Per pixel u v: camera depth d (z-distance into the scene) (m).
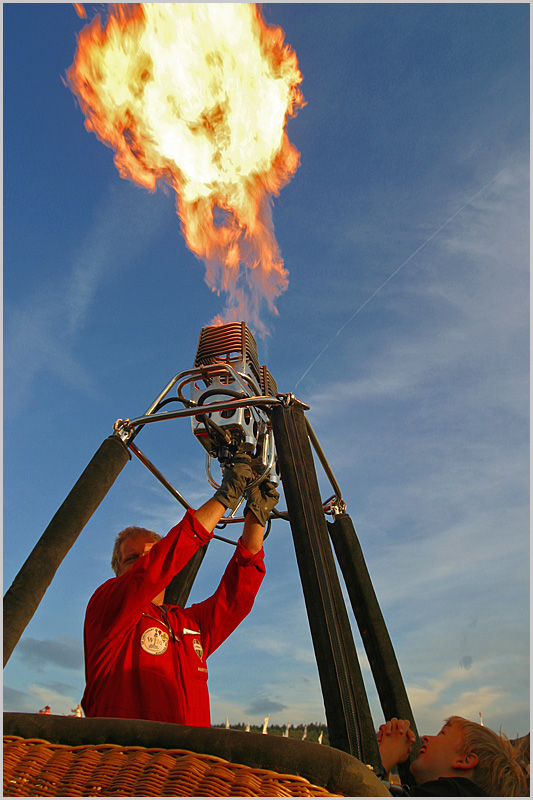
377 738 2.87
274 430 2.88
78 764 1.56
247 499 3.54
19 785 1.55
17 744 1.62
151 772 1.49
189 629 3.46
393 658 3.23
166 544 3.02
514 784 2.22
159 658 3.13
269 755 1.47
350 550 3.55
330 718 2.13
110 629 3.01
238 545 3.62
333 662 2.21
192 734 1.55
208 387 3.20
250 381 3.28
